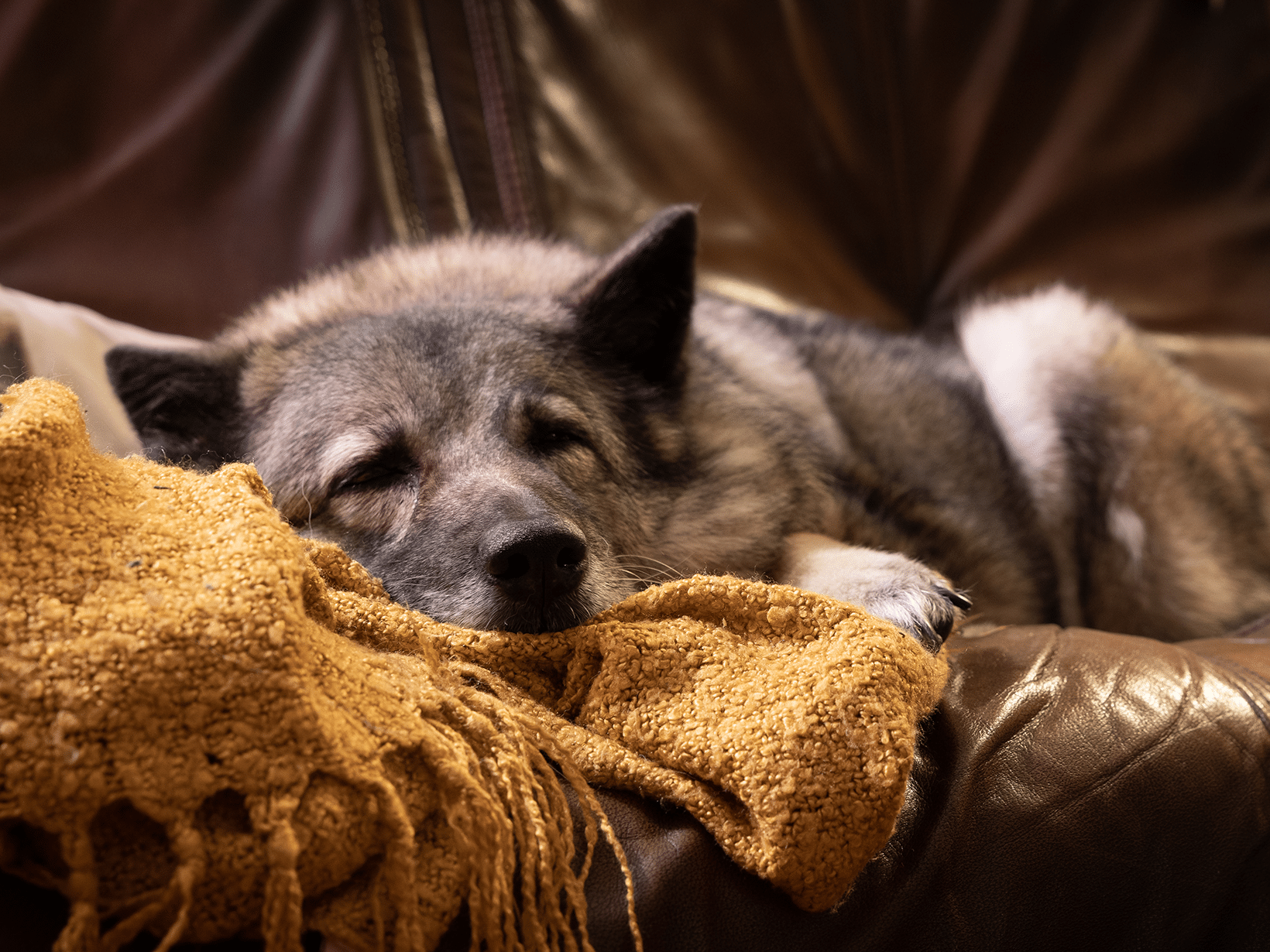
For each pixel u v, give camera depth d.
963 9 3.90
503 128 3.51
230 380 2.24
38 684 0.84
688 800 1.18
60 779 0.83
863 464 2.79
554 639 1.40
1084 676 1.55
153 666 0.89
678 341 2.34
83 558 0.95
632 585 2.04
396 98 3.40
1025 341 3.30
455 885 0.99
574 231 3.55
